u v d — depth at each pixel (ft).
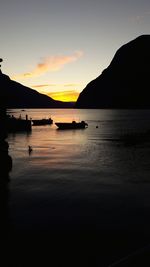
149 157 105.40
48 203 50.24
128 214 44.06
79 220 41.88
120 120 439.22
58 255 30.96
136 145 144.15
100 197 53.88
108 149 129.59
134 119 466.70
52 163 93.61
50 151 124.16
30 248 32.96
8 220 42.09
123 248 32.48
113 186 62.44
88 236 36.09
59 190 59.21
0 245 33.71
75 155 111.86
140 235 36.11
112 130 252.62
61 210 46.44
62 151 123.95
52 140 173.17
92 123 369.09
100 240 34.76
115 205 48.73
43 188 61.11
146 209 46.39
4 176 66.28
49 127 304.91
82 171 80.02
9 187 61.87
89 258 30.25
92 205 48.96
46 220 41.93
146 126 302.25
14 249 32.65
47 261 29.78
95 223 40.57
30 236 36.42
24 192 57.67
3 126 67.10
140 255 20.44
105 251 31.71
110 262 29.17
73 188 60.85
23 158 104.68
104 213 44.75
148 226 39.09
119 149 129.39
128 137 178.50
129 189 59.67
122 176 73.05
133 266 19.11
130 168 84.07
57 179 69.82
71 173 77.15
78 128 279.08
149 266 18.95
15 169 83.05
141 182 66.18
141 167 85.61
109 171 79.77
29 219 42.45
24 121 253.24
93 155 111.45
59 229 38.47
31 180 68.80
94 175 74.54
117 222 40.75
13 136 201.98
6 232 37.65
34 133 229.25
